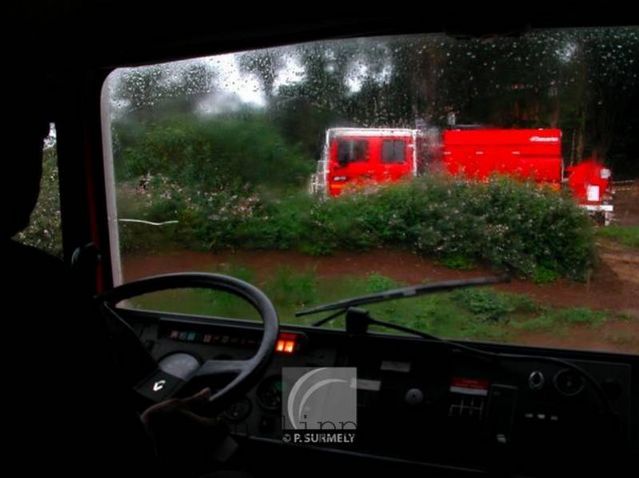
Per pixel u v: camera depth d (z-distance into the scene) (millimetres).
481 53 2043
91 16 2207
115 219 2590
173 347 2324
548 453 1983
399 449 2084
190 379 1785
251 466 2193
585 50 1938
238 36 2207
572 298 2010
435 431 2066
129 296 2031
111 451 996
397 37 2119
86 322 1037
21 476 919
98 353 1036
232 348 2279
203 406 1553
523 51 1998
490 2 1910
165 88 2418
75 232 2613
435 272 2107
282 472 2178
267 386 2219
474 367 2113
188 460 1518
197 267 2367
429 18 1986
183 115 2400
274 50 2268
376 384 2148
